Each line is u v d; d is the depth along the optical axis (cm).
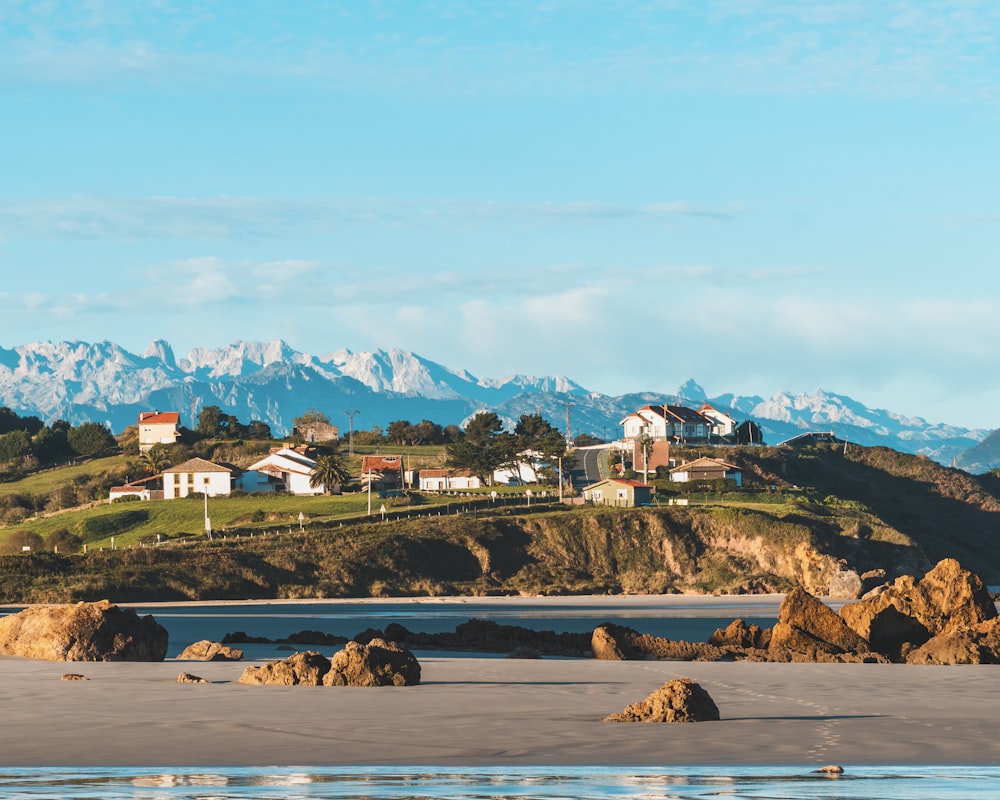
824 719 6212
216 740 5366
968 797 4094
